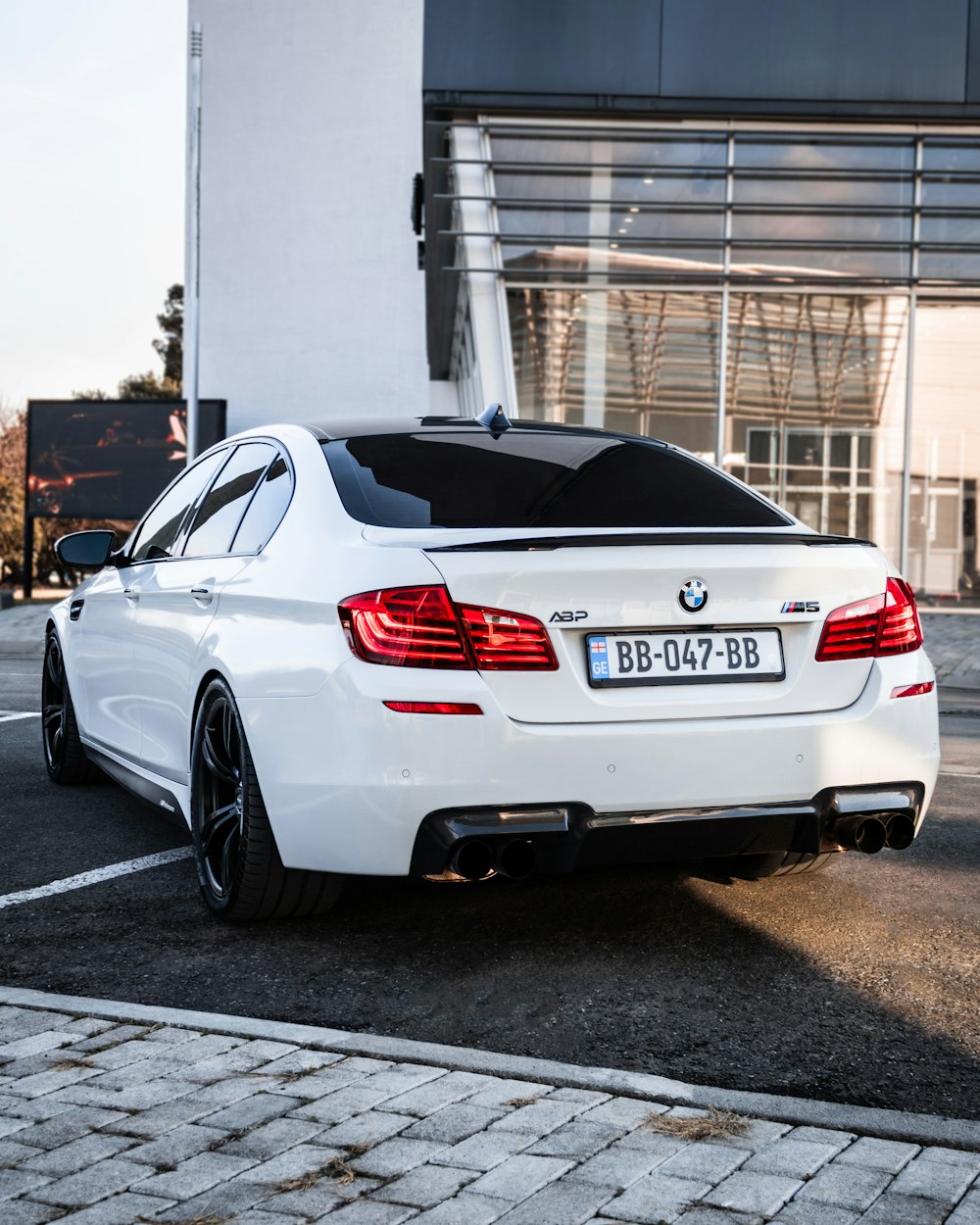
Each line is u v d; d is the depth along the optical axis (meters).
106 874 4.38
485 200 17.77
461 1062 2.64
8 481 41.75
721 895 4.13
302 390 37.69
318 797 3.30
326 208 37.28
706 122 17.88
